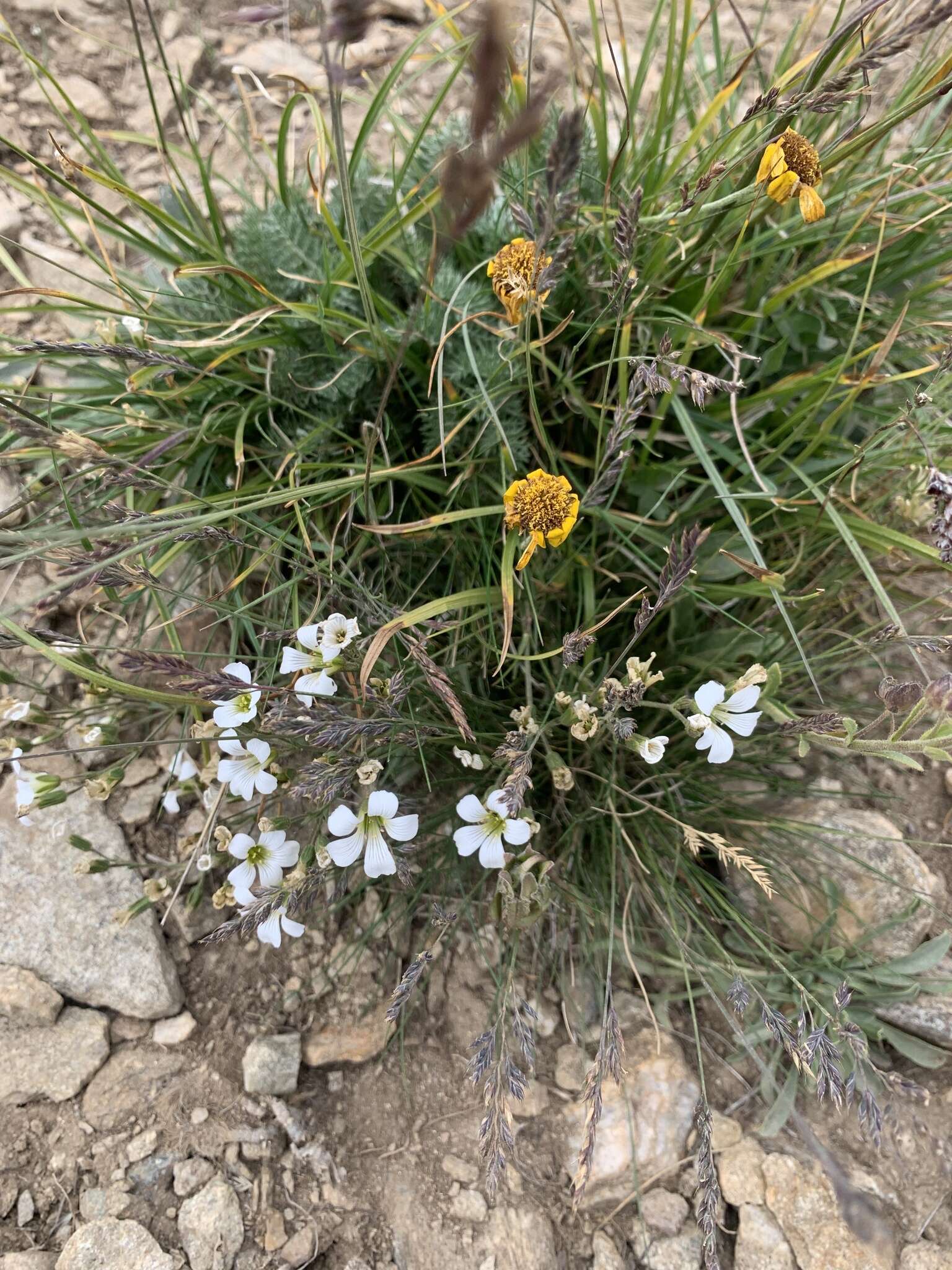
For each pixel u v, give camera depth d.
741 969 0.24
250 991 0.24
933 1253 0.22
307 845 0.23
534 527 0.20
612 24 0.38
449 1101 0.23
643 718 0.26
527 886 0.20
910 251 0.28
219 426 0.26
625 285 0.21
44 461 0.27
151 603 0.26
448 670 0.24
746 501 0.27
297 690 0.21
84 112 0.34
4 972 0.23
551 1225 0.22
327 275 0.25
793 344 0.28
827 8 0.36
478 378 0.22
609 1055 0.20
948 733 0.18
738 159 0.22
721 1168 0.23
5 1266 0.20
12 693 0.26
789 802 0.26
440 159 0.27
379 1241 0.22
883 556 0.26
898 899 0.25
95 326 0.26
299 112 0.35
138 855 0.25
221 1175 0.22
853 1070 0.21
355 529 0.26
